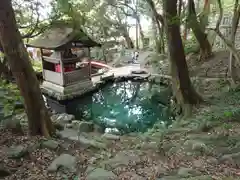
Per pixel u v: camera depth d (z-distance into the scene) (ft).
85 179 11.38
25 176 11.55
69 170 12.30
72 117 25.17
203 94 27.68
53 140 16.07
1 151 13.64
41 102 16.58
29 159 13.28
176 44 23.40
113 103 34.81
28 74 15.51
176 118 24.50
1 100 23.80
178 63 24.04
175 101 26.94
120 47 59.72
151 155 14.42
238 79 28.78
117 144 17.37
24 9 26.91
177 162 13.00
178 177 11.02
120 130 24.95
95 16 50.26
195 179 10.23
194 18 34.35
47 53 38.42
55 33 34.35
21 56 14.88
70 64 35.78
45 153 14.19
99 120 28.71
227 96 25.09
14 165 12.43
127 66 50.57
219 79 31.42
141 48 60.70
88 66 37.04
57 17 27.86
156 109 31.22
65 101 34.24
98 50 55.47
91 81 37.83
